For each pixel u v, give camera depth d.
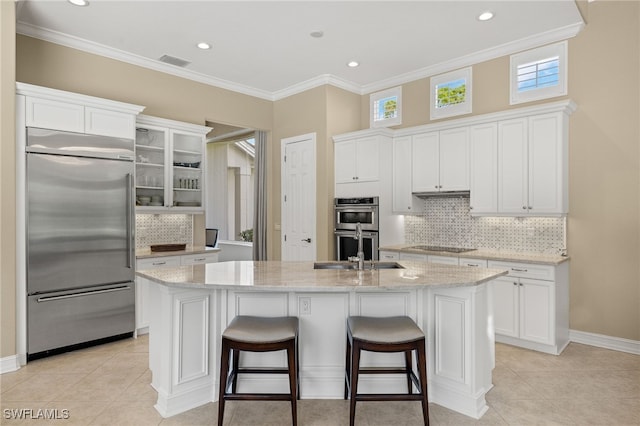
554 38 3.98
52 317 3.48
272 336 2.29
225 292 2.76
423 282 2.43
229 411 2.59
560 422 2.45
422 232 5.14
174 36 4.05
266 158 6.06
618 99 3.65
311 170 5.41
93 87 4.25
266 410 2.60
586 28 3.81
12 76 3.21
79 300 3.64
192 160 4.99
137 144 4.42
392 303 2.76
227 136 7.93
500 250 4.42
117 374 3.14
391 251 4.67
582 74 3.85
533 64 4.15
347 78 5.33
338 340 2.76
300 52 4.45
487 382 2.77
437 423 2.44
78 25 3.79
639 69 3.55
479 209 4.26
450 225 4.87
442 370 2.68
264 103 5.90
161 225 4.88
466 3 3.42
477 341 2.56
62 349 3.59
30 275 3.35
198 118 5.15
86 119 3.69
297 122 5.61
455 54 4.53
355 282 2.43
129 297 4.00
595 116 3.78
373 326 2.41
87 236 3.68
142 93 4.63
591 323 3.82
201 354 2.69
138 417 2.50
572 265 3.92
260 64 4.80
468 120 4.32
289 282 2.43
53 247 3.47
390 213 5.00
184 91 5.02
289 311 2.75
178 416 2.52
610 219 3.71
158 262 4.30
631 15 3.58
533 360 3.43
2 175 3.16
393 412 2.58
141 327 4.12
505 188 4.07
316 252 5.33
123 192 3.94
